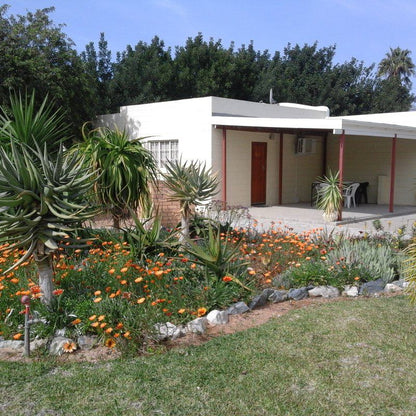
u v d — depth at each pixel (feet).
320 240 23.86
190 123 45.27
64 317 13.60
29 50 48.08
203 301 15.60
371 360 12.51
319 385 11.21
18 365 12.07
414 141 51.57
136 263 17.22
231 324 15.16
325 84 106.32
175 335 13.87
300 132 53.31
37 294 13.78
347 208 47.88
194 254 16.80
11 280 14.93
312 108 55.83
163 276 16.06
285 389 11.01
